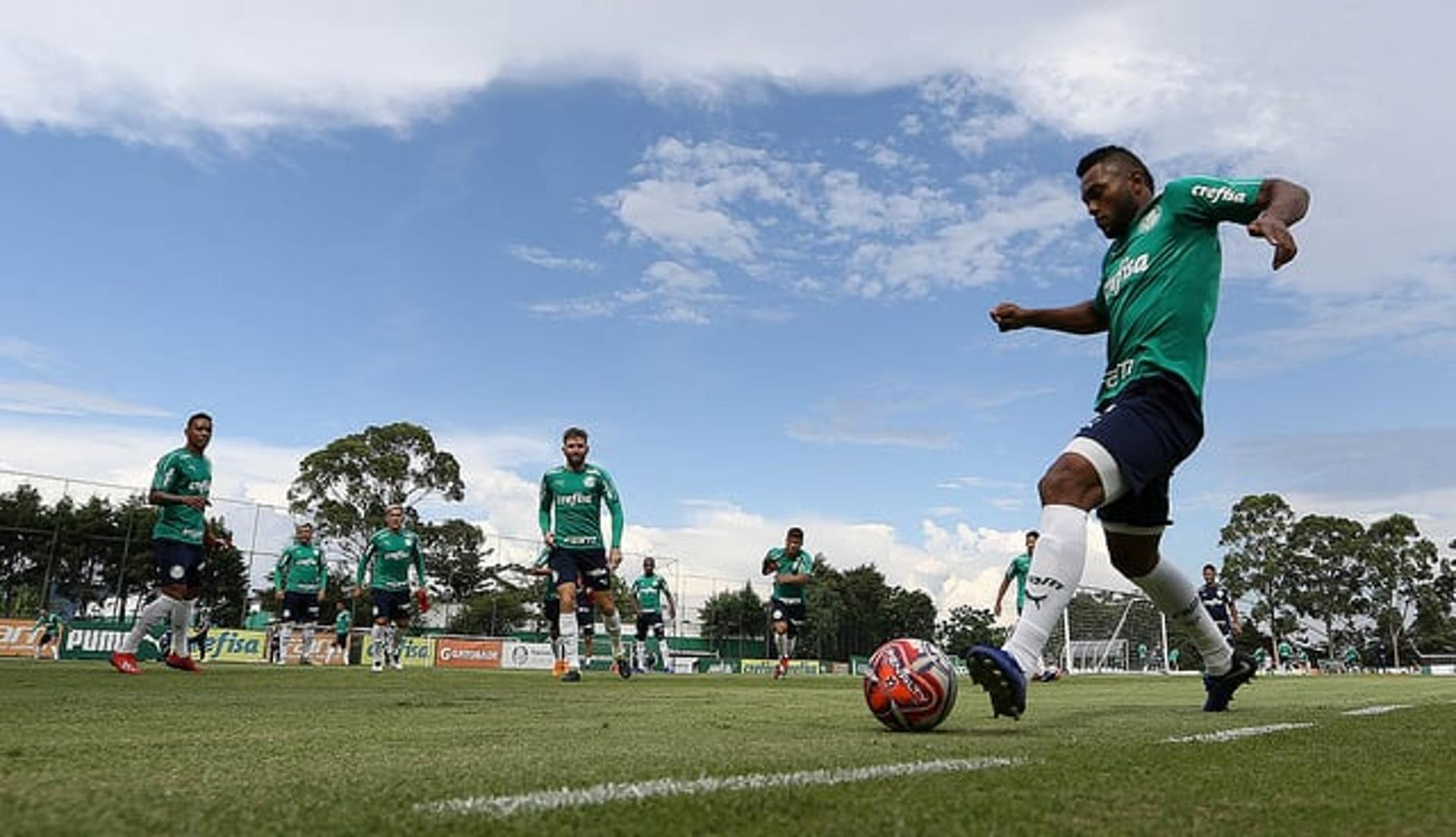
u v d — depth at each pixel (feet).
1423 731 11.20
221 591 81.56
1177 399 10.92
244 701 15.85
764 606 123.24
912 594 236.84
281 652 70.59
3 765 6.81
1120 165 12.21
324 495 143.74
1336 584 221.05
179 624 30.96
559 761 7.32
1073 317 13.79
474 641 94.17
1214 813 5.26
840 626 157.58
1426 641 225.15
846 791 5.79
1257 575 222.28
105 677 25.50
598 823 4.70
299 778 6.21
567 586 33.24
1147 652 112.37
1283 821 5.06
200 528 31.19
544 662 99.19
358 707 14.51
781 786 5.97
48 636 70.74
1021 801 5.48
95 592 73.67
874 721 12.27
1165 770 7.07
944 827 4.69
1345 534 221.25
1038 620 10.14
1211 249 11.47
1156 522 12.29
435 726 10.97
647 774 6.51
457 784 5.96
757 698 19.27
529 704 15.96
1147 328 11.25
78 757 7.38
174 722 11.22
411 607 52.44
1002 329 14.46
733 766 6.99
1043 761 7.52
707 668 116.47
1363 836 4.71
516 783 6.01
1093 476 10.48
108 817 4.62
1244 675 14.88
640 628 75.00
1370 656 219.82
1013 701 9.82
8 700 15.35
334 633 85.10
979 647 9.80
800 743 9.04
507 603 104.94
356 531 142.82
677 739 9.42
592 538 34.04
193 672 31.07
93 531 74.08
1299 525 223.92
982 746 8.79
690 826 4.66
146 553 76.02
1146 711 15.49
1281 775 6.89
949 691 10.57
